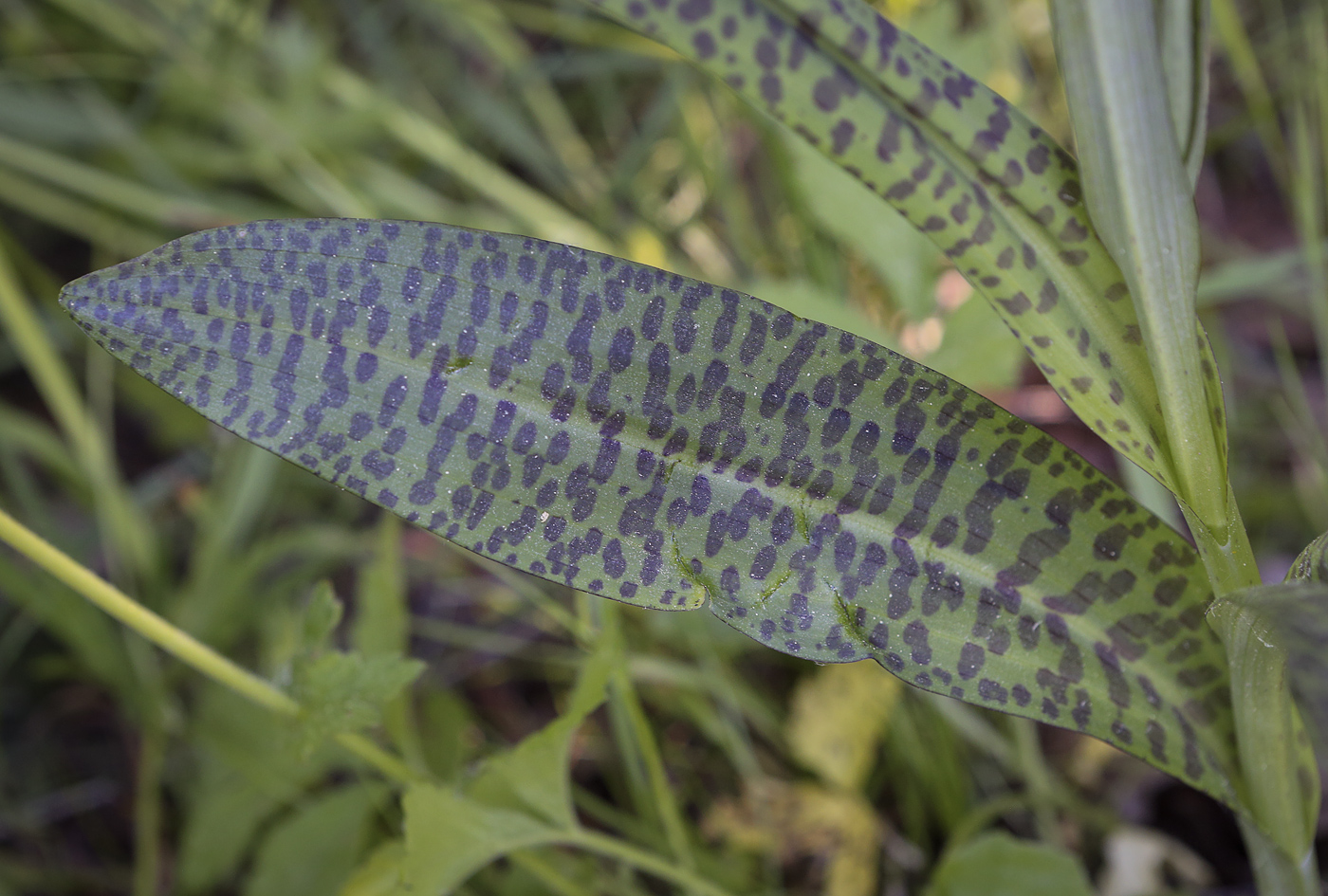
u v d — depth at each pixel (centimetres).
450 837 25
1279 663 20
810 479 21
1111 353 21
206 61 53
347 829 31
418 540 43
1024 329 21
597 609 28
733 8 20
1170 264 20
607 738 38
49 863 38
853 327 35
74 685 43
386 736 32
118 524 40
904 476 21
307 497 47
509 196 51
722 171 47
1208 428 20
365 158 54
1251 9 52
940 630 21
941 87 20
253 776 33
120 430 51
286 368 20
